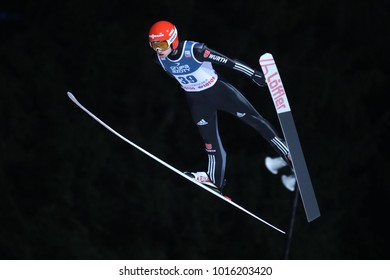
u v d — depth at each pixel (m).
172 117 48.97
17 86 46.97
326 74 49.00
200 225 46.19
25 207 45.44
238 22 50.31
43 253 43.53
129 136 46.66
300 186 21.91
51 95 47.19
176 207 46.38
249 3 49.75
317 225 47.56
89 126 46.03
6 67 47.44
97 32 48.28
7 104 46.41
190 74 21.06
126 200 45.75
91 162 45.34
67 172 44.84
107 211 45.34
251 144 50.12
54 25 48.88
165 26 20.28
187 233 46.12
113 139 46.75
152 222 45.91
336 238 48.16
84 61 48.44
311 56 50.38
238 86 49.00
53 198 44.66
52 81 47.31
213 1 50.56
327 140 49.88
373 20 51.59
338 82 49.16
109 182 45.88
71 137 45.59
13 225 44.25
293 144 21.64
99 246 44.84
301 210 46.97
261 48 49.50
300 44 49.97
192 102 22.00
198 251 46.06
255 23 49.78
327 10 51.41
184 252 45.97
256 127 22.05
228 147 50.12
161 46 20.34
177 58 20.72
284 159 22.42
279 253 46.12
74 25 48.16
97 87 48.19
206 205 46.41
